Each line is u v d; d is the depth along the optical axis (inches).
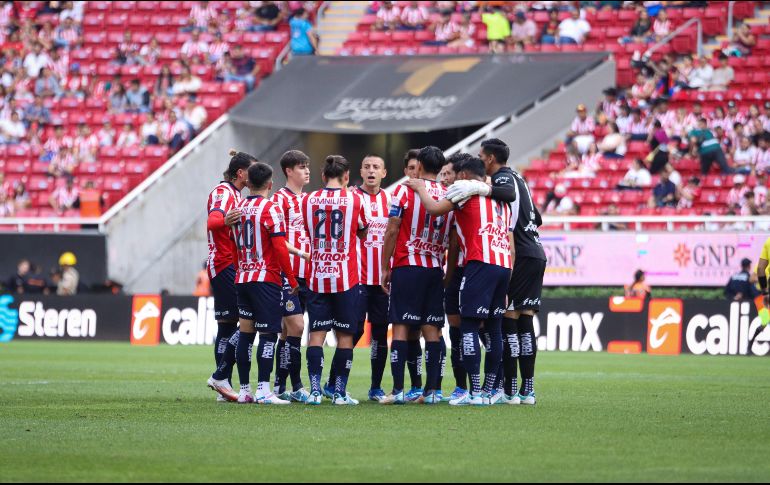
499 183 1497.3
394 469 962.1
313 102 4138.8
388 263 1558.8
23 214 4202.8
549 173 3878.0
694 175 3722.9
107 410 1448.1
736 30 4254.4
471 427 1252.5
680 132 3843.5
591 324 3127.5
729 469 966.4
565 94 4018.2
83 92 4630.9
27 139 4515.3
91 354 2837.1
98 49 4825.3
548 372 2274.9
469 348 1503.4
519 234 1536.7
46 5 5000.0
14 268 3875.5
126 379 2047.2
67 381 1990.7
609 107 3993.6
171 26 4849.9
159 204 4079.7
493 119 3833.7
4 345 3238.2
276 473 941.2
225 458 1021.8
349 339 1541.6
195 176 4178.2
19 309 3531.0
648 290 3292.3
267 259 1540.4
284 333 1641.2
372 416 1363.2
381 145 4397.1
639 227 3491.6
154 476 926.4
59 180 4301.2
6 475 930.7
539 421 1314.0
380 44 4628.4
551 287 3467.0
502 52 4271.7
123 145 4367.6
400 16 4680.1
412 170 1599.4
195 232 4183.1
